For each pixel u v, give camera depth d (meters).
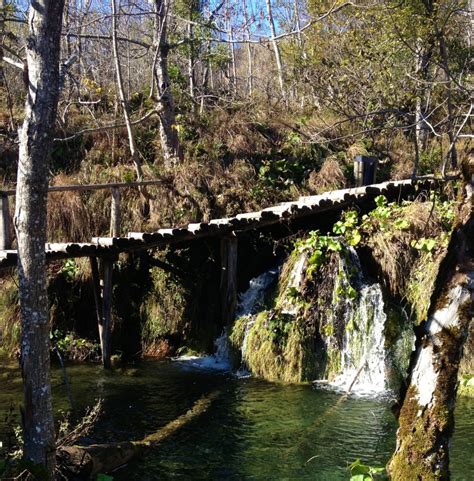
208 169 13.24
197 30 15.57
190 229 9.85
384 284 9.50
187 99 16.11
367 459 6.14
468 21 9.95
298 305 9.49
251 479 5.77
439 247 9.17
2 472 4.53
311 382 8.99
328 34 11.75
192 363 10.28
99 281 10.36
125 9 19.11
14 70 16.72
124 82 18.52
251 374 9.45
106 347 9.94
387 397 8.22
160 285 11.28
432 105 11.44
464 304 4.14
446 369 4.14
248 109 15.73
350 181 13.51
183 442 6.70
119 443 6.23
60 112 14.98
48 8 4.30
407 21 7.21
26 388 4.50
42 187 4.43
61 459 5.65
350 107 11.13
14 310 10.84
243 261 11.66
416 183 10.19
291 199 13.31
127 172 12.95
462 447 6.34
